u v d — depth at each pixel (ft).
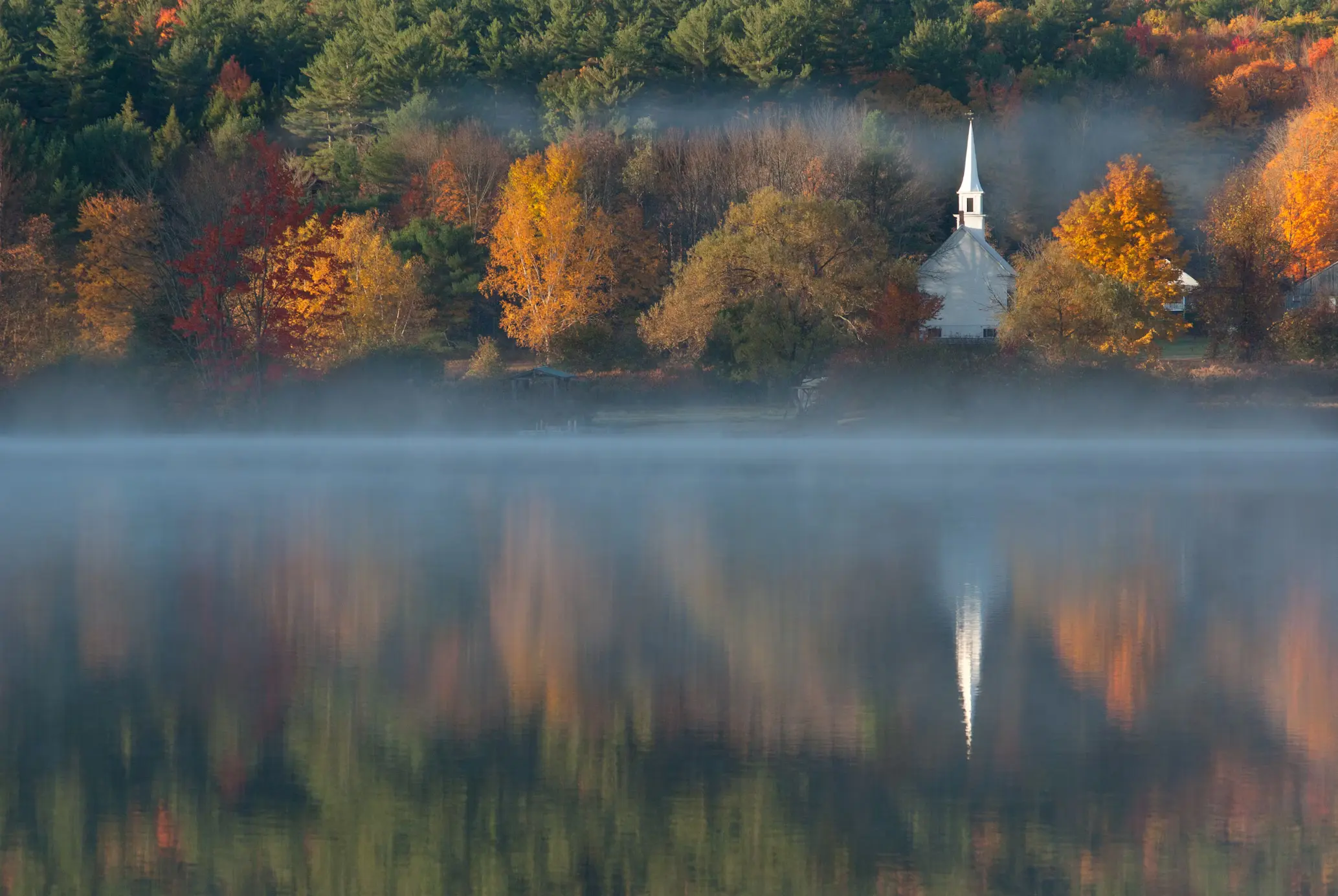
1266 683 316.60
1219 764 258.37
